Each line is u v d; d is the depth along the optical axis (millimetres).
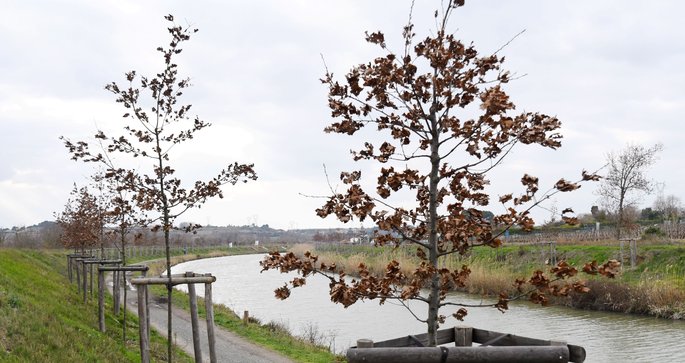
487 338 7223
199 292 46469
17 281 15344
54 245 49656
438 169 6754
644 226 61250
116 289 19531
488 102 5742
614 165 50844
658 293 31016
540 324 29141
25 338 10086
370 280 6469
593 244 47062
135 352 14641
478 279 39375
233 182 12039
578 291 5883
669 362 21312
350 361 5707
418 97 6543
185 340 19703
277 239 170500
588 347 23906
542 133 6066
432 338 6414
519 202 6355
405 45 6438
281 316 33406
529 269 42875
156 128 11547
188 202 11922
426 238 7219
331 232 134625
